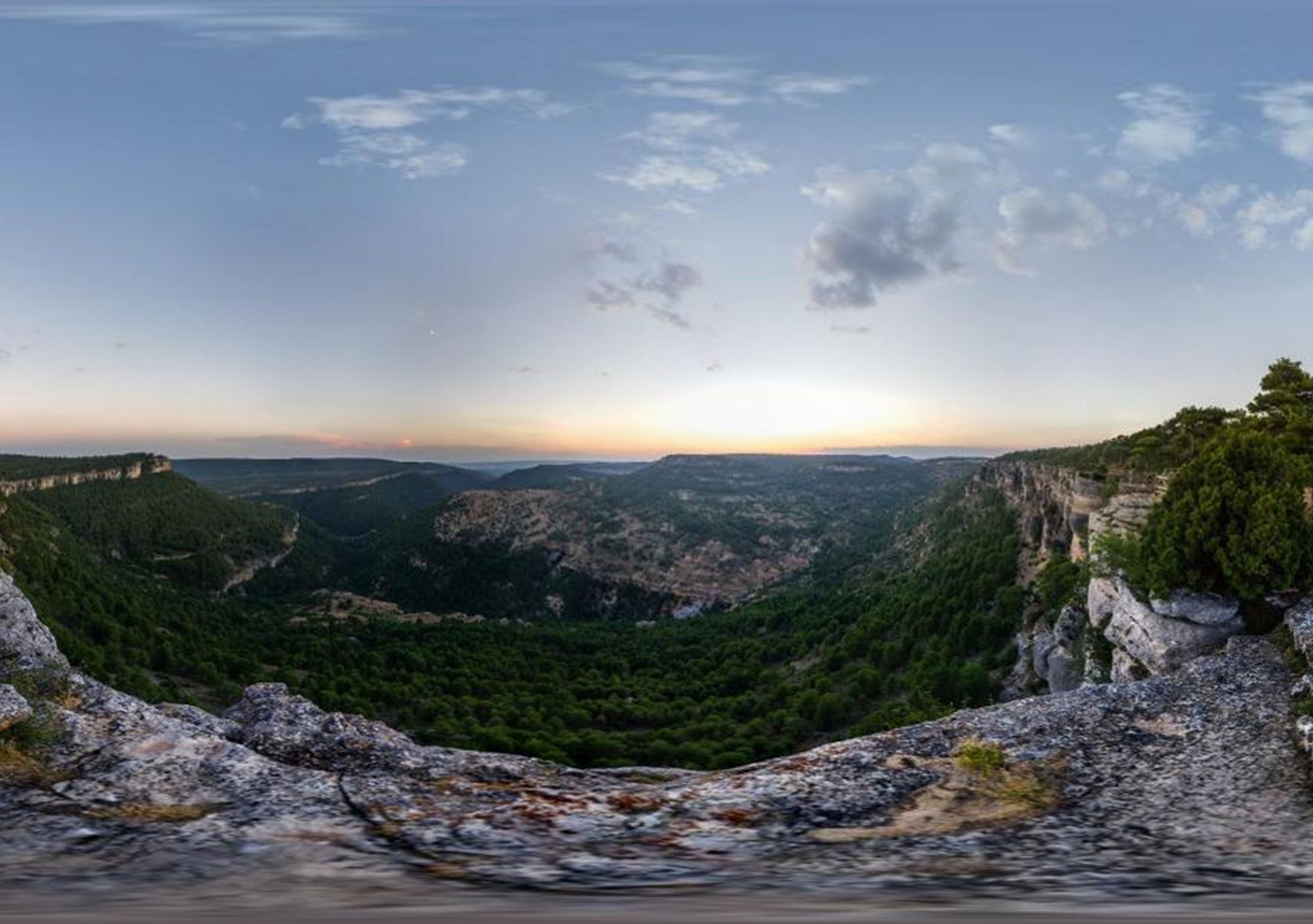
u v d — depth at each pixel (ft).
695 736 259.60
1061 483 261.24
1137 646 97.60
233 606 590.55
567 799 47.60
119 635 317.42
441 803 46.75
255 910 29.53
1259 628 87.66
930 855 38.63
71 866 35.09
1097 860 37.63
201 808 44.04
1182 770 52.54
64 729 53.06
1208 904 30.48
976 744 55.21
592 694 359.05
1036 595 228.02
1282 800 47.09
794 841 41.22
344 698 301.84
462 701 314.76
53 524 469.98
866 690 253.44
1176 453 156.15
